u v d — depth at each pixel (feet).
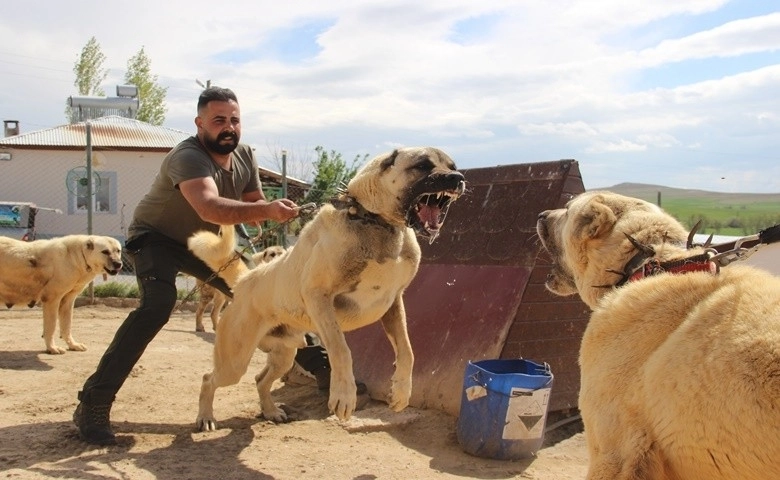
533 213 20.07
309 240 15.29
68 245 29.78
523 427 16.62
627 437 7.66
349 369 14.10
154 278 17.35
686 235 9.53
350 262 14.23
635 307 8.28
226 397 21.84
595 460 8.29
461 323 20.10
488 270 20.49
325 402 21.04
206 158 17.21
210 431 18.13
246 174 18.97
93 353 29.35
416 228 13.78
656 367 7.45
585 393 8.48
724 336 7.00
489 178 21.97
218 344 17.79
